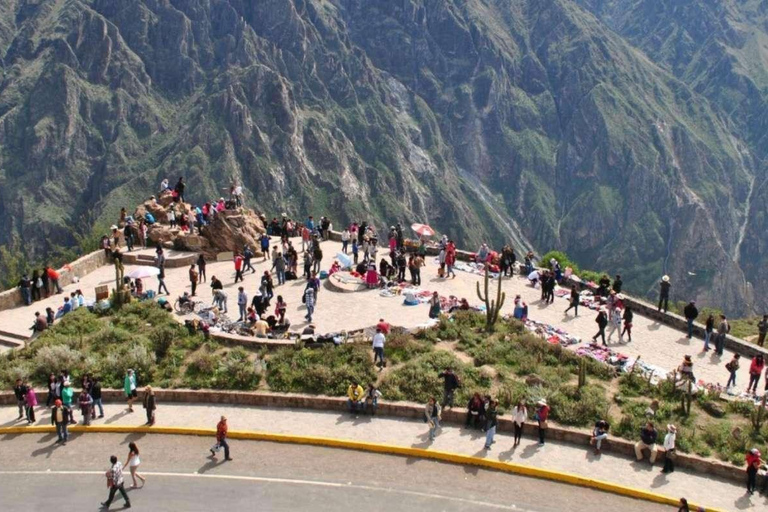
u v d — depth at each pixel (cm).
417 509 2691
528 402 3281
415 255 4781
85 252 7850
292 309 4284
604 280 4612
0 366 3672
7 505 2702
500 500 2753
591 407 3244
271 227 5819
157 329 3850
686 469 2994
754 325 6022
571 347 3856
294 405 3394
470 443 3100
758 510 2748
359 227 5200
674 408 3303
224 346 3800
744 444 3073
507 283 4841
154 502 2708
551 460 3002
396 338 3744
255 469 2925
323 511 2666
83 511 2662
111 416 3319
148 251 5244
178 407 3397
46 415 3331
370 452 3053
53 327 4009
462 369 3528
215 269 5025
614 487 2836
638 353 3919
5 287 8606
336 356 3612
